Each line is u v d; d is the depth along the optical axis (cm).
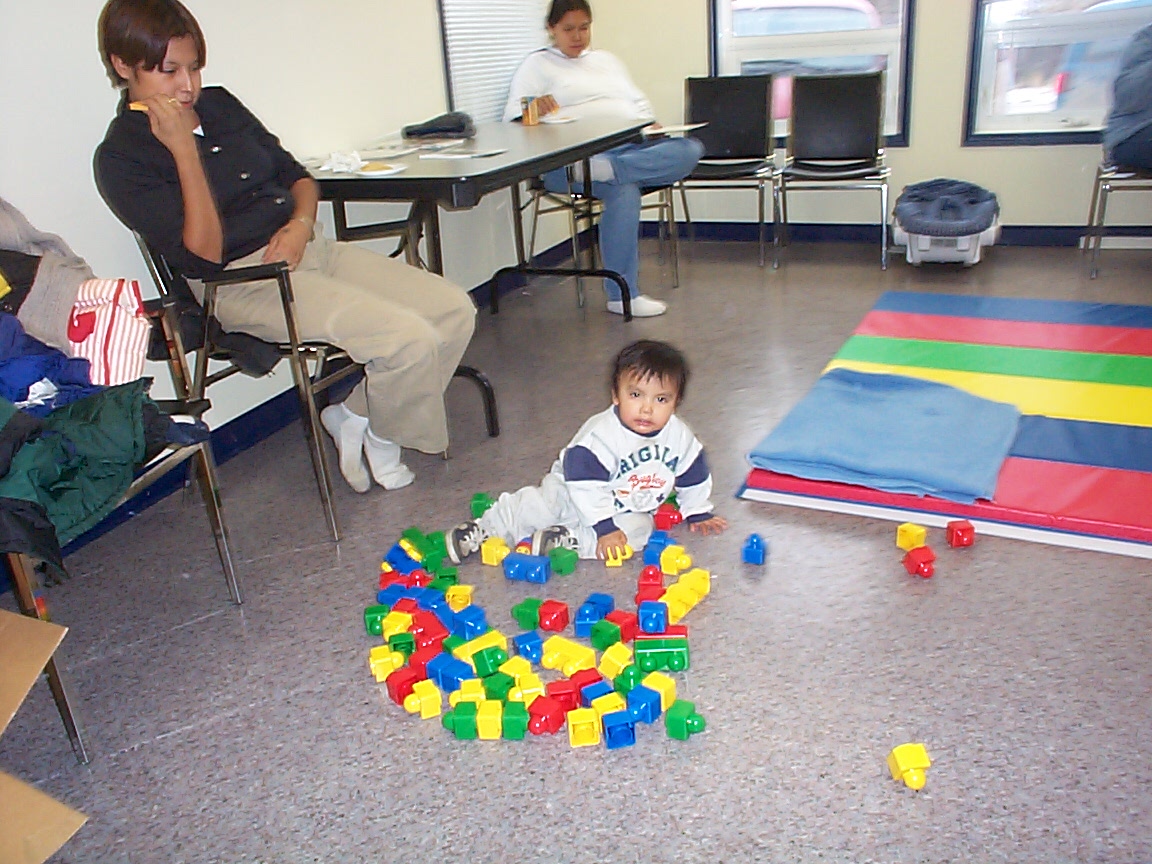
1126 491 217
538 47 475
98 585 215
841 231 501
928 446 240
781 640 177
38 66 228
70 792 153
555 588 201
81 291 183
